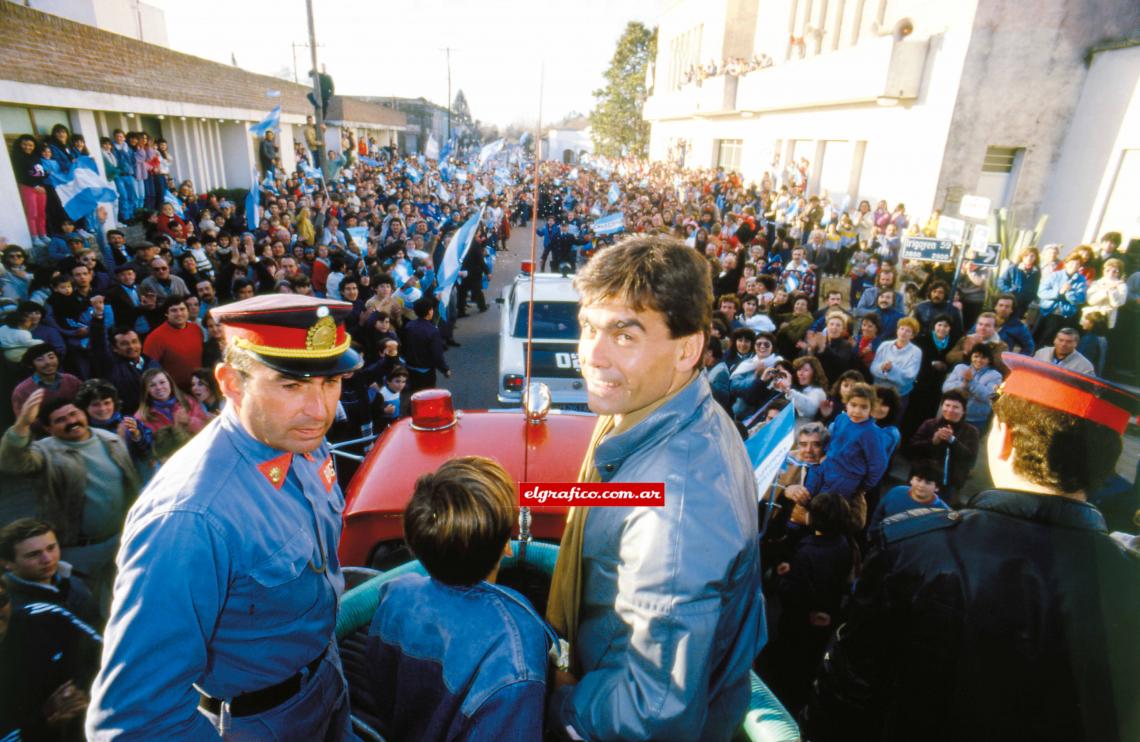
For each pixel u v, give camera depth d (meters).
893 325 6.76
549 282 7.22
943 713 1.13
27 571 2.46
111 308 6.00
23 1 17.20
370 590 2.07
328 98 14.45
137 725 1.16
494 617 1.25
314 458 1.62
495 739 1.16
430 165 31.77
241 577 1.30
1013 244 9.90
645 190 23.09
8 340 4.76
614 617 1.14
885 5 15.19
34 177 8.71
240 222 12.62
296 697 1.48
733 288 9.63
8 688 1.91
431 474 1.31
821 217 14.12
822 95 15.27
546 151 70.56
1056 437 1.05
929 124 12.26
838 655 1.33
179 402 3.94
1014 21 10.98
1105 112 10.62
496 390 8.20
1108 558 1.03
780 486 3.66
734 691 1.21
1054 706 1.03
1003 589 1.06
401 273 8.97
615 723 1.02
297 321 1.28
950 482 4.37
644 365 1.09
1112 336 7.26
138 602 1.17
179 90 14.78
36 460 3.03
